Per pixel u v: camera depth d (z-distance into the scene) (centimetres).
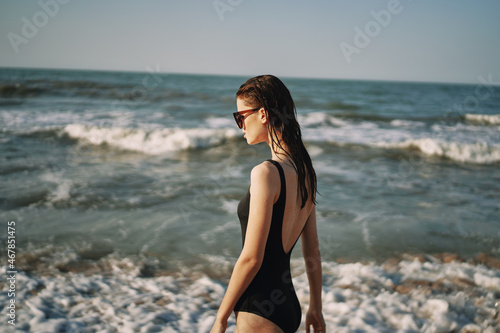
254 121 160
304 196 157
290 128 156
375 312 333
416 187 812
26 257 432
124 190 714
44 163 909
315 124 1806
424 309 338
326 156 1137
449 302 349
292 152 154
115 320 312
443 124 1905
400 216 615
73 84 2983
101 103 2252
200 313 329
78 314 320
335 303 346
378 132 1595
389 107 2742
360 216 612
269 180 141
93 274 400
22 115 1653
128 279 392
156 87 3188
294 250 480
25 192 670
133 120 1658
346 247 491
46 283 372
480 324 316
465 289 376
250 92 158
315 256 175
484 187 830
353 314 329
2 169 827
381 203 686
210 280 392
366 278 402
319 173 917
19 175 786
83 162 955
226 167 959
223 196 698
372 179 870
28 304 329
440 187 820
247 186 767
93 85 3011
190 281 393
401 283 392
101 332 293
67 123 1476
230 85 4159
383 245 499
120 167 916
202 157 1096
